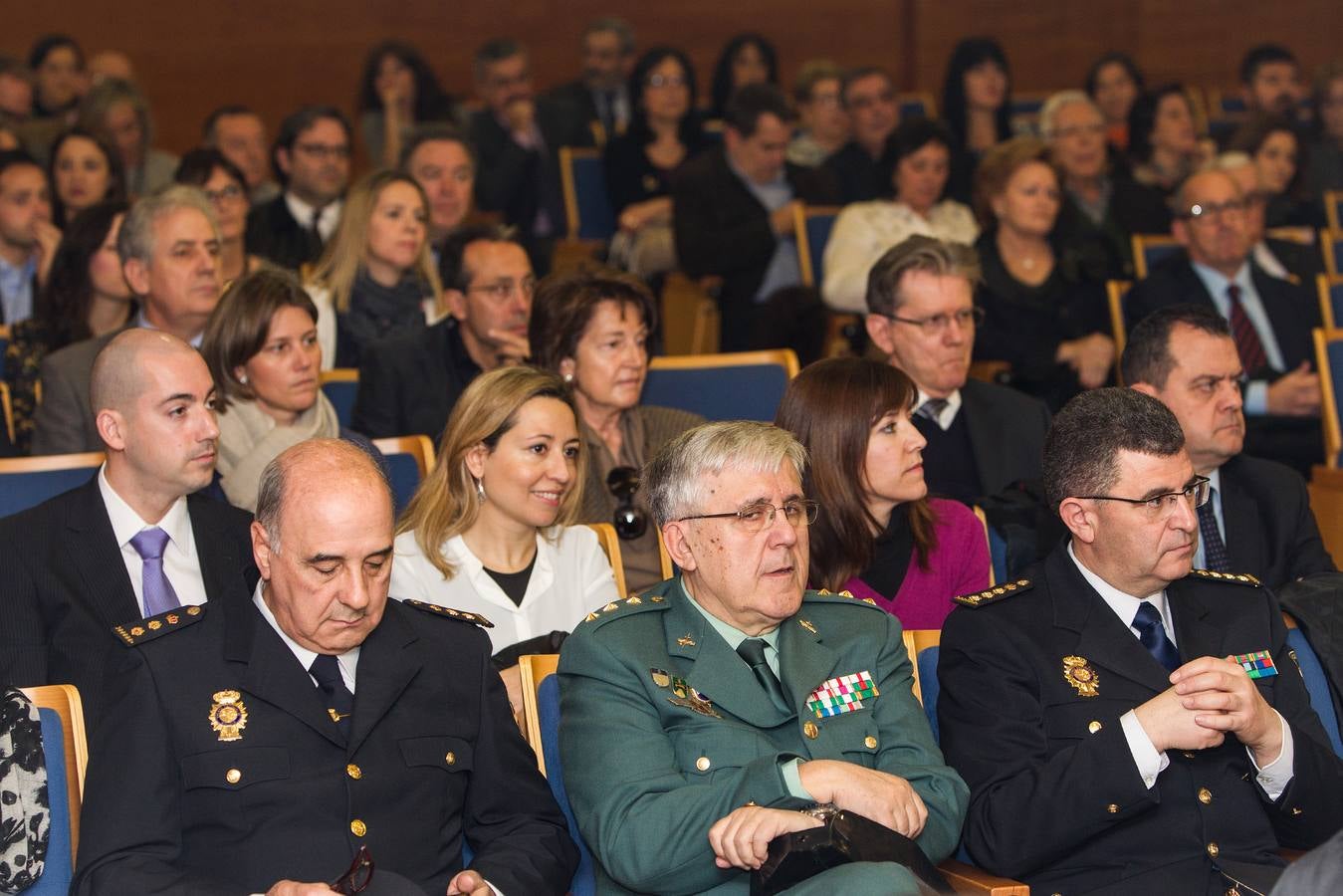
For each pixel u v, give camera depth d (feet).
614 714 10.03
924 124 24.06
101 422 11.78
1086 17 41.11
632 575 14.20
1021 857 9.98
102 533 11.76
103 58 32.76
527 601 12.66
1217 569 13.64
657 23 39.83
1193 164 30.40
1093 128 26.99
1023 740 10.39
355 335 19.90
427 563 12.50
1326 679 11.34
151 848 9.11
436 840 9.77
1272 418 20.70
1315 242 25.45
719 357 17.24
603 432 15.30
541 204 31.01
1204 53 41.42
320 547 9.24
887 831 9.13
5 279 22.52
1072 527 10.73
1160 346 13.32
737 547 10.13
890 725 10.36
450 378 17.85
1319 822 10.24
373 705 9.68
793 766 9.60
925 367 15.60
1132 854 10.25
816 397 12.21
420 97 31.63
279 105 38.27
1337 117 31.50
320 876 9.27
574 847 10.16
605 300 15.02
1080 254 22.17
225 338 14.44
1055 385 21.11
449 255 17.93
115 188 24.80
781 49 40.37
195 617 9.71
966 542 12.82
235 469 14.20
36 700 9.56
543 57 39.32
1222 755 10.45
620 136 30.12
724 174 25.91
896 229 23.49
